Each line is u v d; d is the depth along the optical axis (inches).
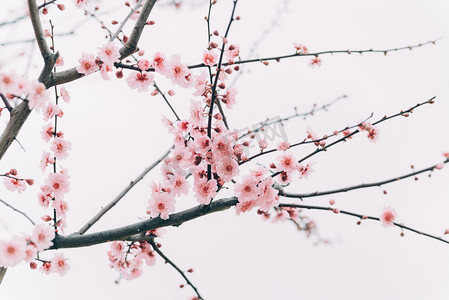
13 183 108.2
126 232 104.3
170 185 103.6
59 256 109.7
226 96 104.3
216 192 97.9
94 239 103.7
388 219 103.6
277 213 123.2
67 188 108.3
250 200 99.7
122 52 106.6
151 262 128.0
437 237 101.3
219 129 97.7
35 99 86.1
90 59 100.8
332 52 113.4
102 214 123.5
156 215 105.1
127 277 132.7
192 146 97.5
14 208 97.1
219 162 96.3
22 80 83.5
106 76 102.7
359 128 102.9
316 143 104.4
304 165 102.6
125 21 113.1
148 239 119.0
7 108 98.7
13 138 99.1
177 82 103.7
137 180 130.0
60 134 108.7
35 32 97.5
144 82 106.9
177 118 120.3
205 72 104.2
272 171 105.0
